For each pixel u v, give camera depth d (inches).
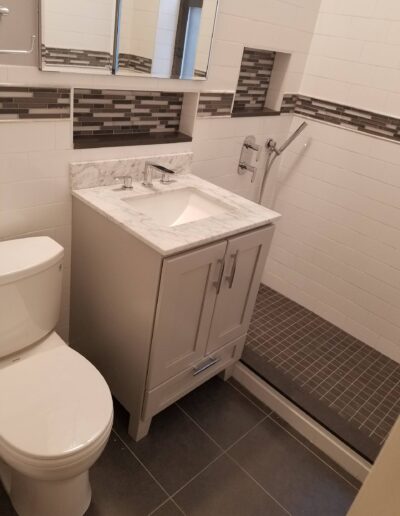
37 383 52.9
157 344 59.6
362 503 29.0
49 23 52.8
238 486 64.4
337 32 86.6
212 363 73.1
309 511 62.7
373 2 80.6
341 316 100.6
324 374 85.6
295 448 72.0
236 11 72.6
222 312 69.2
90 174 66.0
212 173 86.8
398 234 88.1
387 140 85.0
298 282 107.1
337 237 97.4
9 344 57.2
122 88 63.9
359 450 68.4
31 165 59.9
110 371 69.9
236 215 65.4
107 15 57.5
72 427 48.2
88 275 68.5
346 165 92.1
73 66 57.2
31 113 56.6
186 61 69.6
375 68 83.4
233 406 77.9
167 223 72.5
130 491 61.4
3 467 59.9
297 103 96.5
